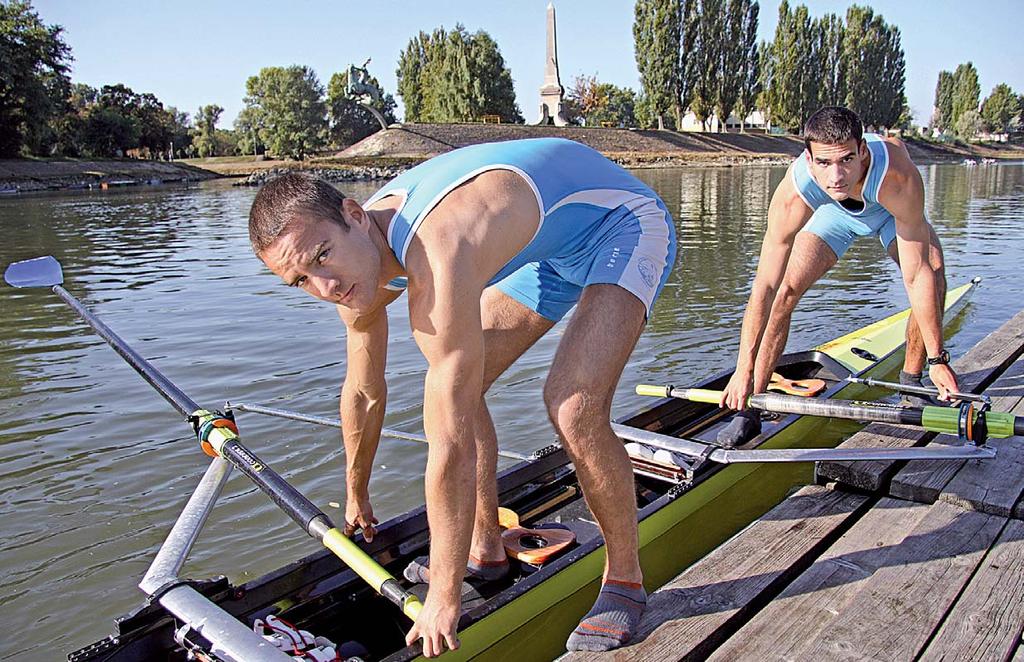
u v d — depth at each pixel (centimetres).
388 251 202
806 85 6138
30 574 377
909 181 378
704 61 5731
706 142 5647
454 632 204
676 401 445
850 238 431
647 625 242
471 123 5472
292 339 782
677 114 5903
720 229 1670
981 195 2583
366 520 284
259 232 185
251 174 4634
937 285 404
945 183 3328
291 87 6406
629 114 8638
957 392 401
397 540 296
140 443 524
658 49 5672
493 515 278
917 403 443
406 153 4884
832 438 456
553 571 265
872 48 6531
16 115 4272
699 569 273
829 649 228
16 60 4197
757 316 382
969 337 759
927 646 229
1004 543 280
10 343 780
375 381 248
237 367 689
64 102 5153
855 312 866
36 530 415
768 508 396
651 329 791
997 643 228
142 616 234
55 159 4491
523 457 364
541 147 226
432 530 200
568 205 224
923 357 456
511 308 267
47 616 348
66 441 527
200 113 8794
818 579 262
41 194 3447
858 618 241
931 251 409
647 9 5725
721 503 359
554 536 298
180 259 1395
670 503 327
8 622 344
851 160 350
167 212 2453
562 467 366
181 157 7681
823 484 347
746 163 5181
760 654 227
